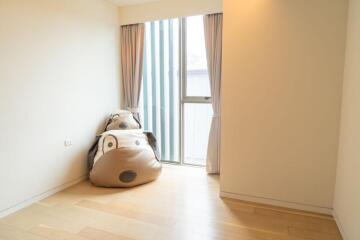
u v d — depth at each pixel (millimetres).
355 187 1851
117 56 3812
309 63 2330
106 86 3627
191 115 3844
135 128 3551
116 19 3738
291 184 2529
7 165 2377
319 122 2363
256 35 2479
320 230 2182
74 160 3164
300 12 2309
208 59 3389
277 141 2525
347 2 2172
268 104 2512
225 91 2654
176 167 3816
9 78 2338
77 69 3113
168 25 3725
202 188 3051
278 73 2443
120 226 2223
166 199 2758
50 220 2316
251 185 2680
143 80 3986
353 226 1865
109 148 3070
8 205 2412
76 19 3051
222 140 2736
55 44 2789
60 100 2902
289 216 2404
